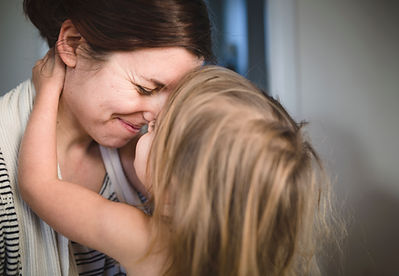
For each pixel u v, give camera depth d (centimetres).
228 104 70
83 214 73
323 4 224
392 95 222
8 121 77
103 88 71
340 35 224
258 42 239
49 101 77
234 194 67
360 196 218
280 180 66
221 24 244
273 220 68
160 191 72
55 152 76
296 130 76
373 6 221
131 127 77
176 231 69
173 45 68
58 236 78
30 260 76
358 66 223
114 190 93
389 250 210
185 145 69
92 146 91
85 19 69
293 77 228
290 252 71
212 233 68
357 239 209
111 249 75
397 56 221
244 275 66
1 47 203
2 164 73
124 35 67
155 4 66
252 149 66
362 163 221
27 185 72
